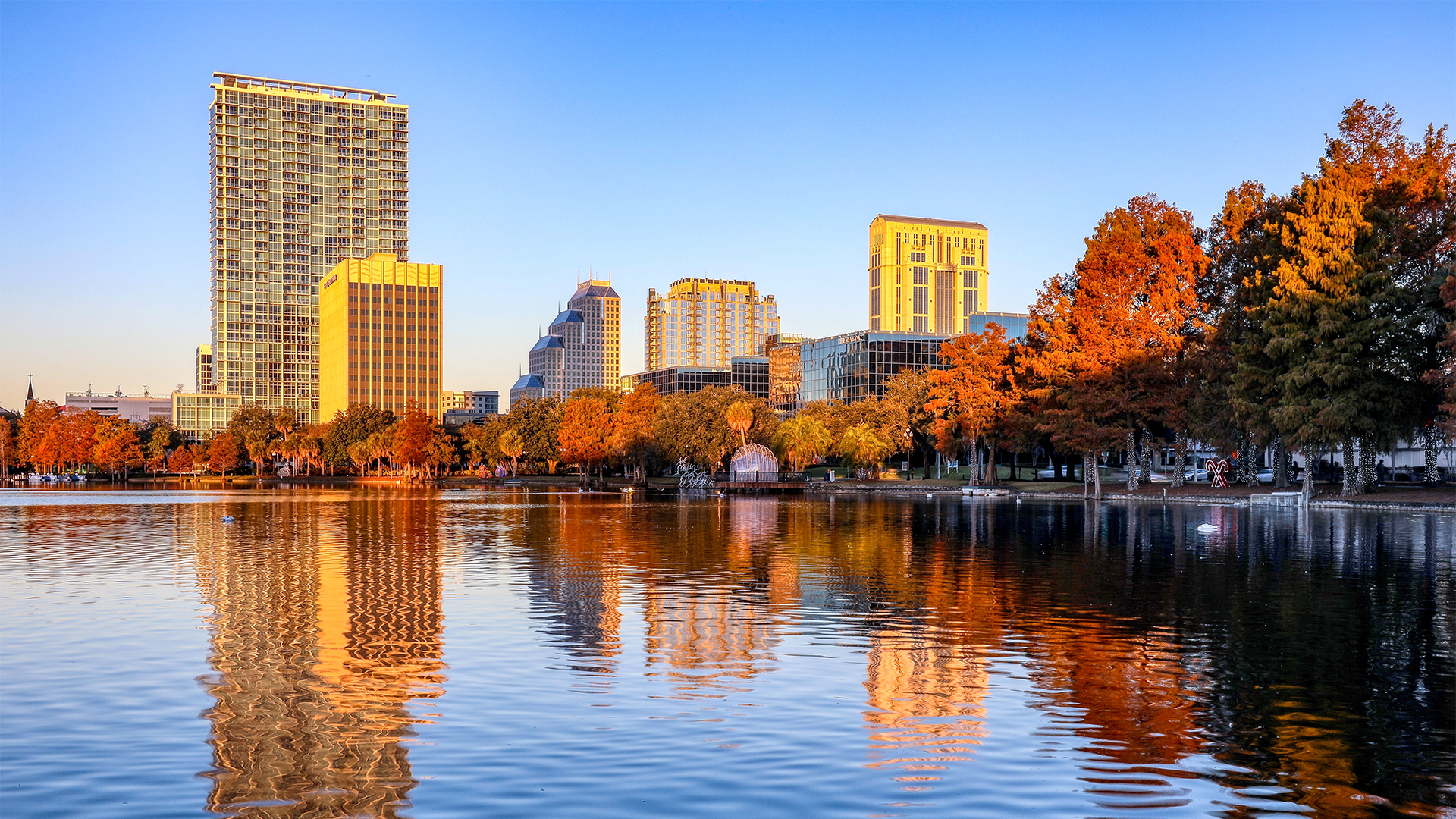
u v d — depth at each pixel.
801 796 12.71
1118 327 85.50
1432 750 14.45
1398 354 68.06
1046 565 36.75
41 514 76.06
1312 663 19.92
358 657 20.88
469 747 14.73
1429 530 50.97
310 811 12.32
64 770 13.87
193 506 90.81
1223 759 14.09
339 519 68.50
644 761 14.08
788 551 42.66
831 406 157.75
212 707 17.00
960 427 111.38
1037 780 13.30
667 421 141.38
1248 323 82.00
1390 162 74.81
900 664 20.05
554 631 23.72
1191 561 37.50
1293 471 119.81
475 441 195.88
